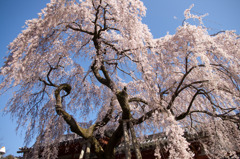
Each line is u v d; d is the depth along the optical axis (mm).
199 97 5559
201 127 5555
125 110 4570
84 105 6656
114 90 4918
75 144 7188
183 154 3166
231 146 4598
